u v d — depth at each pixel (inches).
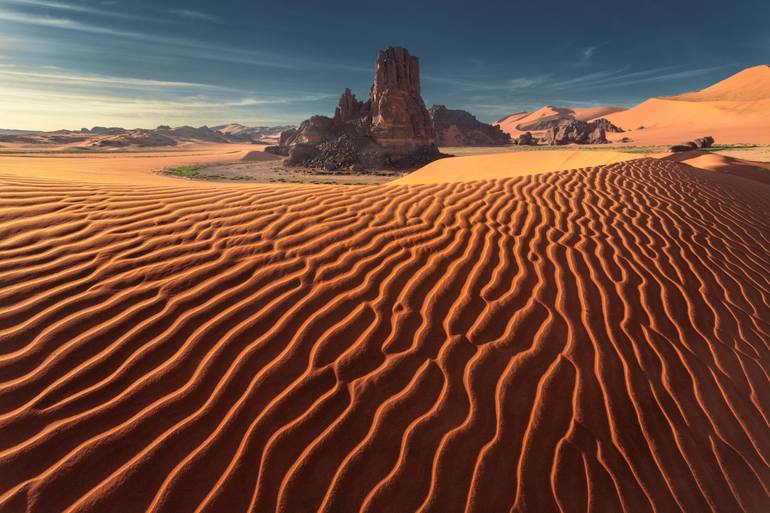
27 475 86.3
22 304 129.6
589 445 107.7
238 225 201.0
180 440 96.5
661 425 116.0
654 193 329.4
